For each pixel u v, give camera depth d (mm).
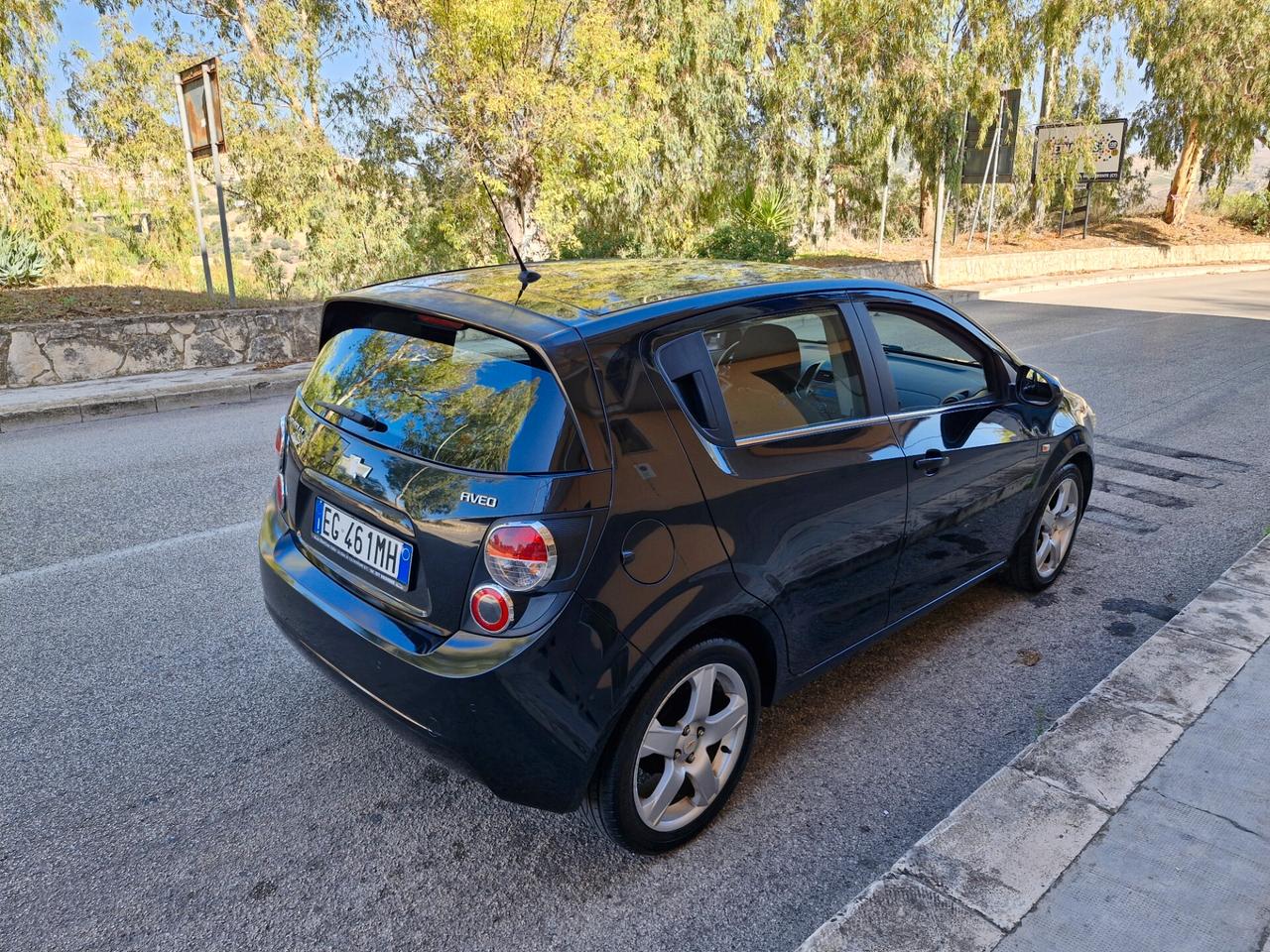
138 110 17438
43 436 7621
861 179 25281
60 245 16297
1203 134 34406
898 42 22062
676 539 2418
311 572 2797
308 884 2533
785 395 2877
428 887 2531
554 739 2262
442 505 2318
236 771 3035
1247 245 36750
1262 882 2357
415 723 2373
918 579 3459
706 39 18406
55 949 2285
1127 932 2205
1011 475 3816
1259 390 9234
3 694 3461
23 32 15039
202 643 3887
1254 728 3010
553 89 13641
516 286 2855
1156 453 6910
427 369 2629
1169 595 4418
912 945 2170
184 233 18281
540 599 2215
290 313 11078
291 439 3021
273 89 17438
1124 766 2824
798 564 2789
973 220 29359
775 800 2916
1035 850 2480
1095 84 30234
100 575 4562
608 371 2393
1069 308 17734
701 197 21031
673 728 2555
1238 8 30672
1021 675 3688
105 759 3082
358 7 17359
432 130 15266
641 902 2479
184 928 2367
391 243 18047
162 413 8648
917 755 3166
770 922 2416
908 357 3432
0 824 2748
